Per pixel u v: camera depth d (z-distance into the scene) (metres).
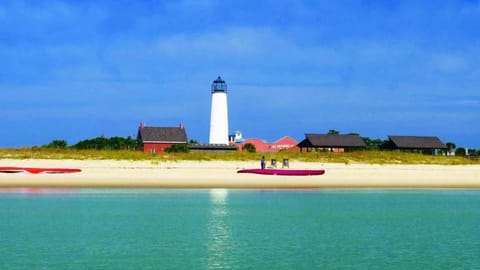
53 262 27.14
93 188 58.06
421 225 39.00
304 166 71.56
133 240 32.69
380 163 75.81
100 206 46.50
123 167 65.81
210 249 30.41
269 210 45.69
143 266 26.58
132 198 51.78
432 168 75.12
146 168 66.00
